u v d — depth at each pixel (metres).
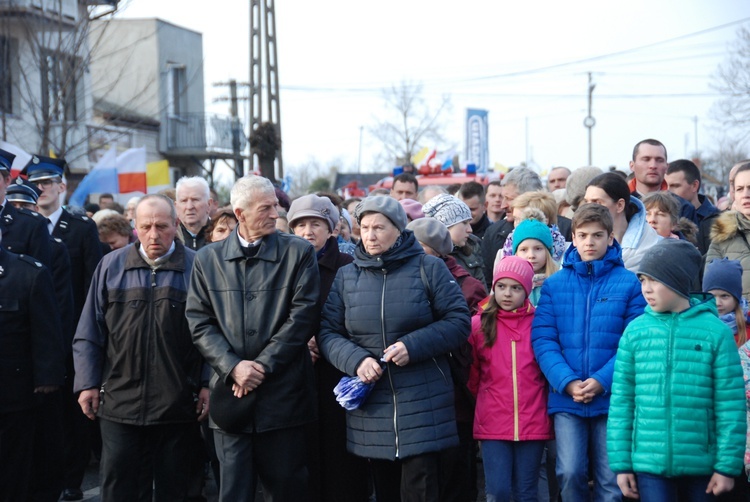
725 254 6.16
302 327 5.14
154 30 30.05
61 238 7.46
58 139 20.02
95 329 5.66
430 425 5.07
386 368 5.12
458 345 5.14
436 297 5.20
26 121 18.97
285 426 5.14
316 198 6.07
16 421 5.75
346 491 5.67
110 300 5.59
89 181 13.89
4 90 18.41
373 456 5.11
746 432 4.59
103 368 5.67
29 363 5.80
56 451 6.33
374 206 5.20
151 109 29.73
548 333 5.29
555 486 6.04
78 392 5.62
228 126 31.78
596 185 6.04
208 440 6.47
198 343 5.20
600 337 5.16
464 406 5.66
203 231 7.64
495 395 5.40
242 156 32.03
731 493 5.02
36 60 17.75
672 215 6.64
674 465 4.54
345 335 5.33
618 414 4.75
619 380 4.77
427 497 5.05
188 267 5.68
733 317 5.20
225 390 5.10
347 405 5.07
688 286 4.66
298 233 6.02
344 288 5.34
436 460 5.12
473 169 15.95
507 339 5.45
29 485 6.26
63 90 17.92
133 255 5.67
